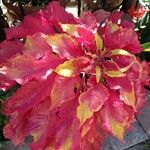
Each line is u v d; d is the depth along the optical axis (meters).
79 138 0.61
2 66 0.61
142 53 1.03
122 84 0.60
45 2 1.12
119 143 0.93
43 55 0.60
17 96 0.61
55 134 0.61
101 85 0.59
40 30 0.66
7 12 1.15
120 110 0.60
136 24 1.04
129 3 1.09
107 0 1.11
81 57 0.59
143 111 0.99
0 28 1.05
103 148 0.92
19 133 0.67
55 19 0.65
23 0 1.11
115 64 0.61
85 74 0.62
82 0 1.16
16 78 0.58
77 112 0.57
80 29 0.60
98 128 0.64
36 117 0.64
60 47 0.58
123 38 0.63
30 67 0.59
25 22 0.67
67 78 0.59
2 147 0.90
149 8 1.17
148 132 0.96
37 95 0.60
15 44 0.68
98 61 0.62
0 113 0.89
